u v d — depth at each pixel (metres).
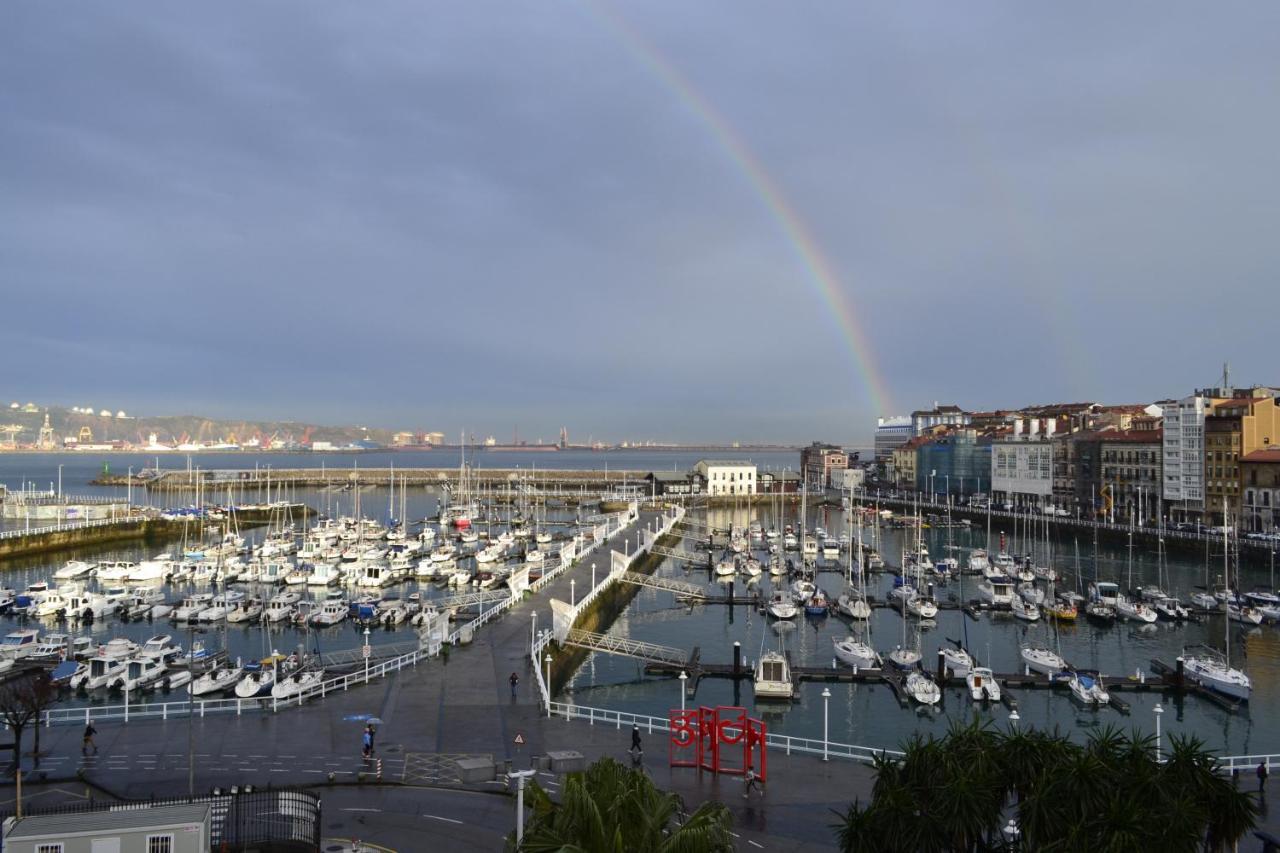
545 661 88.19
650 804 31.72
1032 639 123.25
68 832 36.25
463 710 69.81
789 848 46.03
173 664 100.75
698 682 100.19
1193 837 33.50
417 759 58.53
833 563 191.25
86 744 59.28
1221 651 115.69
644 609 146.00
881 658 107.50
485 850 45.00
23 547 199.75
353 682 78.06
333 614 128.62
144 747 60.81
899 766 41.25
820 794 53.69
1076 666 108.69
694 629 130.88
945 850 35.66
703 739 60.62
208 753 59.66
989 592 147.25
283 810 43.81
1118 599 138.50
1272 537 189.00
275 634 123.38
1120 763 36.81
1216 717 89.75
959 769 36.53
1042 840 34.44
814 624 133.62
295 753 59.66
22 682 60.88
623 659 110.25
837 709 90.75
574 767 55.50
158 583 165.00
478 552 190.75
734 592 160.00
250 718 67.81
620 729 65.88
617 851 29.69
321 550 191.38
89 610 133.38
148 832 36.72
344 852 43.75
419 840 46.09
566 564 156.12
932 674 99.88
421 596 147.00
